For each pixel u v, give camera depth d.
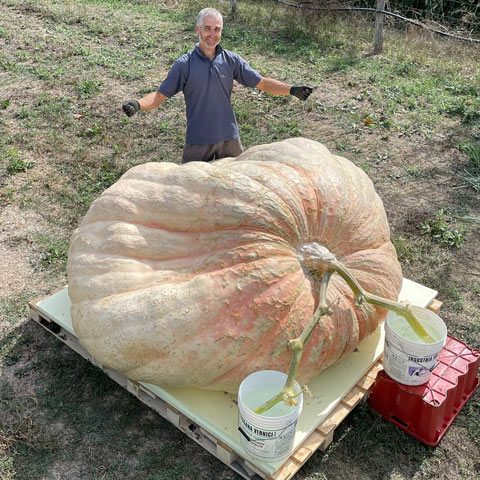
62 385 2.95
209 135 3.71
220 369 2.43
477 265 3.94
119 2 9.29
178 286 2.44
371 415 2.86
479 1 8.73
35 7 8.62
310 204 2.64
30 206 4.30
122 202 2.65
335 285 2.64
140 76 6.53
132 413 2.83
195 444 2.71
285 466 2.41
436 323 2.67
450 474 2.65
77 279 2.63
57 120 5.52
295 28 8.09
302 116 5.84
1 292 3.52
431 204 4.56
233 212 2.50
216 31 3.43
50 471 2.56
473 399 3.00
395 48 7.68
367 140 5.45
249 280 2.41
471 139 5.47
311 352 2.51
